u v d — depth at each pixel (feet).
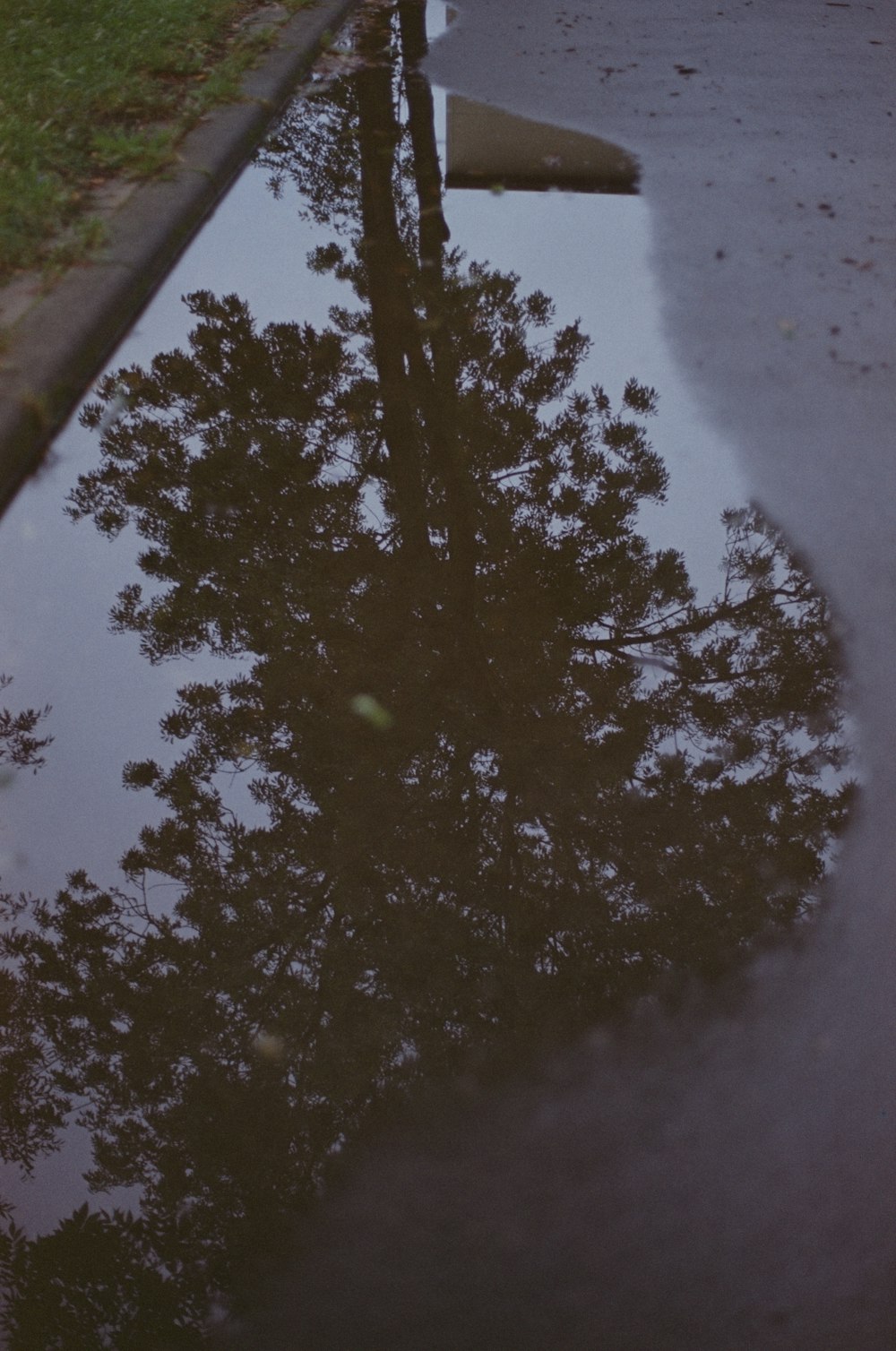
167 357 14.32
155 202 16.51
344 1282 6.02
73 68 20.33
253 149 20.35
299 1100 7.02
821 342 14.57
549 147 21.27
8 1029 7.55
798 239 17.52
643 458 12.66
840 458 12.37
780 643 10.09
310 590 11.12
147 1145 6.87
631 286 16.33
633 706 9.64
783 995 7.31
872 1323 5.70
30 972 7.94
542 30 28.37
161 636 10.53
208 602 10.93
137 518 11.77
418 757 9.30
